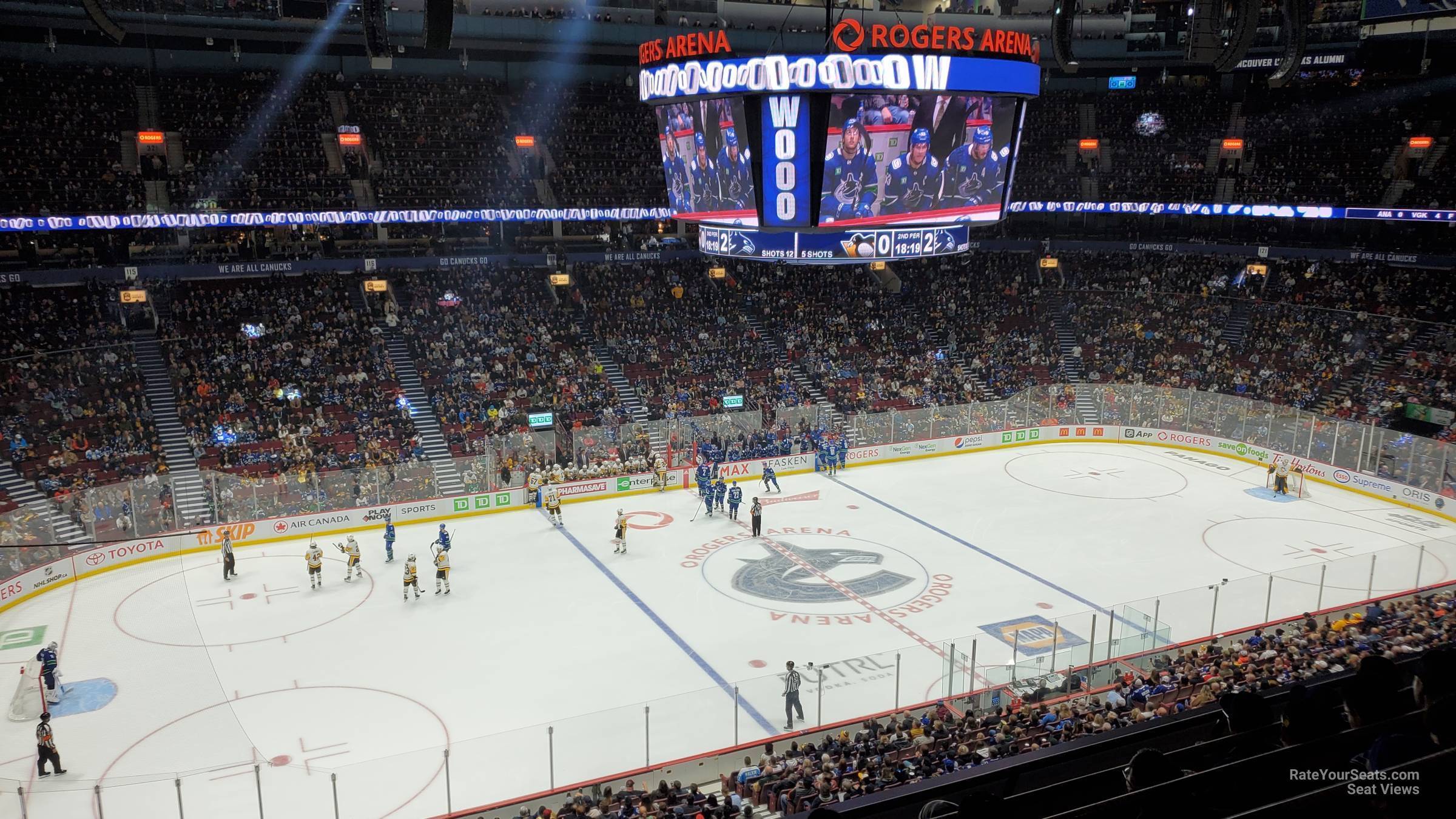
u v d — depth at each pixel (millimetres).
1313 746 4348
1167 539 37031
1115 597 31578
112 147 47844
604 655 27891
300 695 25531
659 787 18234
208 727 23766
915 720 21047
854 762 18844
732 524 39219
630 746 21469
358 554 33250
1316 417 44375
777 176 27703
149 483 34906
